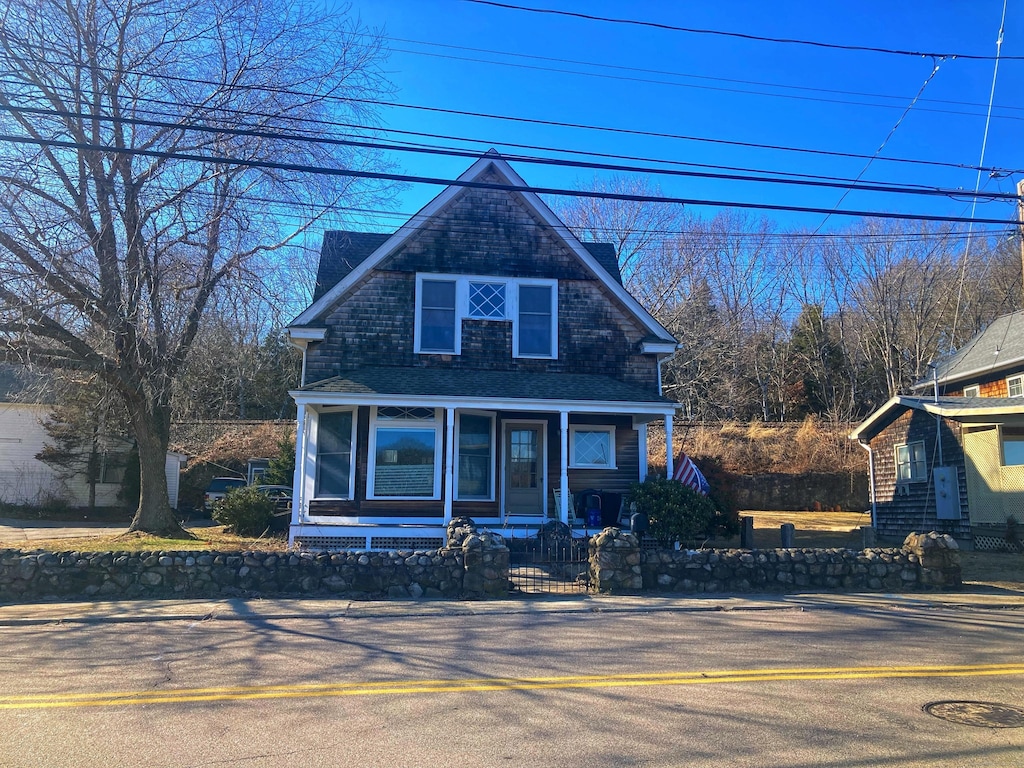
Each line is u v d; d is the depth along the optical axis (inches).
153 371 637.3
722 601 462.9
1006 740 215.5
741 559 506.6
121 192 620.7
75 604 436.8
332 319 712.4
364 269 711.7
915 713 240.5
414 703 247.1
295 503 653.3
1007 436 788.6
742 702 250.5
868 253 1931.6
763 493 1270.9
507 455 729.0
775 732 221.5
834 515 1183.6
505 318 735.7
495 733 219.3
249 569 467.5
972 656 323.3
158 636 354.9
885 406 964.6
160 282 628.4
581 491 722.8
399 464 693.3
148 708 240.4
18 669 291.9
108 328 617.3
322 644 337.4
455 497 695.7
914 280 1871.3
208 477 1512.1
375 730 220.8
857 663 307.0
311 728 222.2
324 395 639.1
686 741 213.6
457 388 665.6
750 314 2036.2
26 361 627.2
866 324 1946.4
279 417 1859.0
